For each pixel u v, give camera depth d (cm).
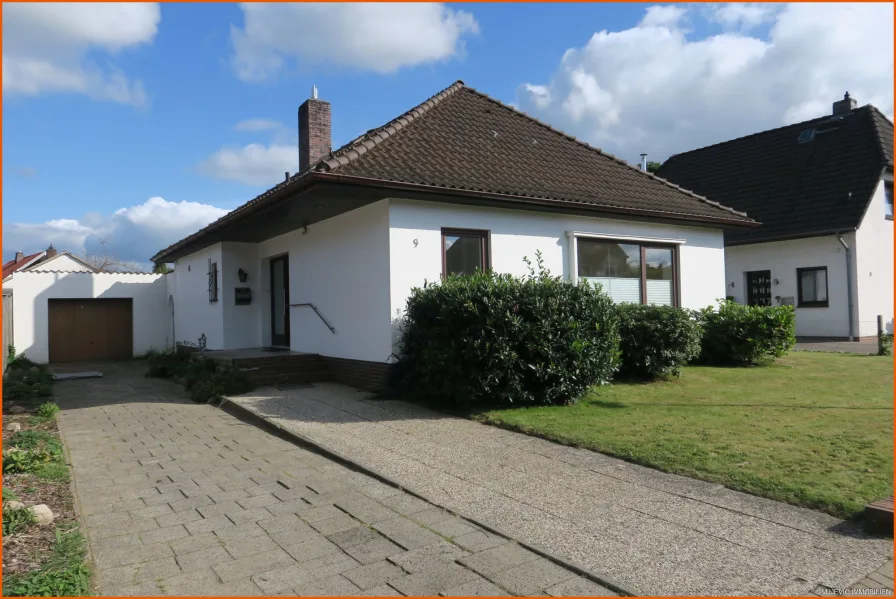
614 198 1255
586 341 893
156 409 1013
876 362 1318
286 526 481
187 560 420
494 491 551
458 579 388
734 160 2609
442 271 1052
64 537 452
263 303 1557
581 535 451
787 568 391
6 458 627
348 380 1130
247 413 905
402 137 1157
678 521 471
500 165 1207
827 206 2039
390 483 581
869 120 2183
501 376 847
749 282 2248
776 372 1188
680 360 1106
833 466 566
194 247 1689
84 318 2072
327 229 1202
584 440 688
